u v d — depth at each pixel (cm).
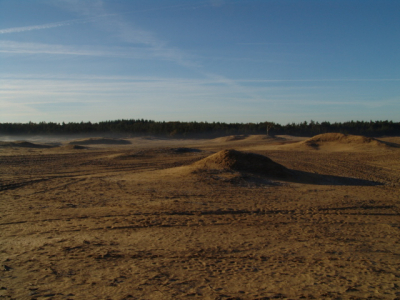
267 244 774
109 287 516
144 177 1783
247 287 534
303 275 598
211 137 8994
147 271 587
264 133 9919
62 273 568
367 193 1589
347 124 10631
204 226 907
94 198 1252
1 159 2833
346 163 3005
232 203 1206
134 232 832
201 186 1512
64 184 1584
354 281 580
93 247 709
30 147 4338
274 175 1861
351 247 783
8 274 560
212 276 575
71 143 5834
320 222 1007
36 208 1086
